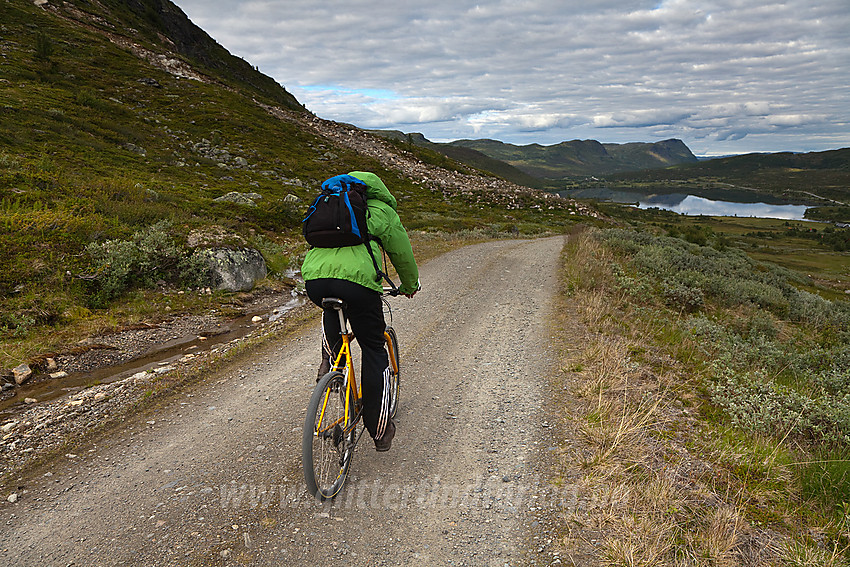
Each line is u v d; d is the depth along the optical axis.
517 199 50.31
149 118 37.94
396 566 2.56
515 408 4.39
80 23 54.34
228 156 35.44
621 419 3.74
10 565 2.57
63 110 29.72
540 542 2.70
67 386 5.35
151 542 2.73
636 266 12.37
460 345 6.29
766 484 3.12
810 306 12.34
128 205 11.64
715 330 7.16
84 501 3.14
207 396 4.83
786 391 4.59
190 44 73.81
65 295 7.58
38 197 10.63
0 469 3.53
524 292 9.38
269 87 82.44
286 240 14.95
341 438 3.10
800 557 2.48
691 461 3.39
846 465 3.15
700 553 2.51
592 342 6.01
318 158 44.09
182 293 8.97
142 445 3.88
